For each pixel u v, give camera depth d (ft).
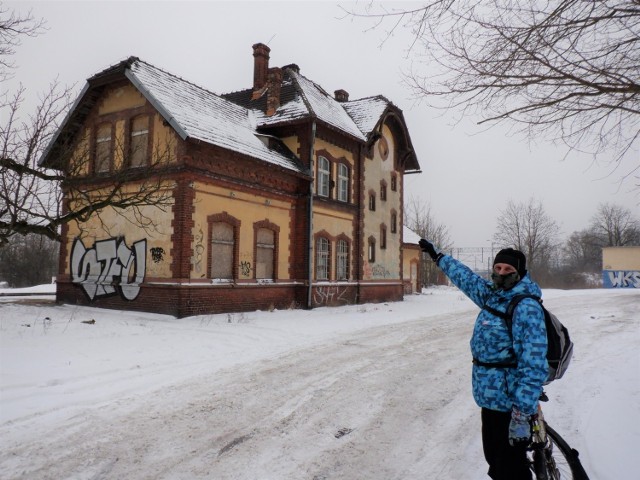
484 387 10.45
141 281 51.01
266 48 75.56
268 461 14.70
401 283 88.79
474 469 14.25
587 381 24.36
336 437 16.89
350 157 75.05
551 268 252.42
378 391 23.00
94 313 48.55
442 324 50.06
